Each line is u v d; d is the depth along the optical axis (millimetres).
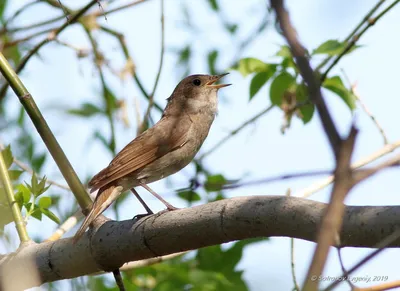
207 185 8875
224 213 6926
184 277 11883
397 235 5543
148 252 7629
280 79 11086
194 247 7371
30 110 8594
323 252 3275
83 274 8211
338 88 11047
